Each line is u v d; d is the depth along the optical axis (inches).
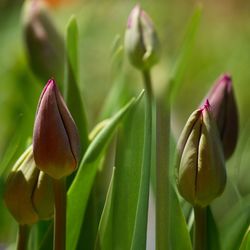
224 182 28.9
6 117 60.7
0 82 62.7
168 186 29.4
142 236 29.1
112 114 36.4
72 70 32.1
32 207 29.5
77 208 30.8
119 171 30.1
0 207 40.8
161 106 30.2
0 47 71.2
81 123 32.1
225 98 31.9
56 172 28.7
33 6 38.1
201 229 29.4
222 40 90.7
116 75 36.5
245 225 32.5
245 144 40.4
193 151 28.7
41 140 28.5
